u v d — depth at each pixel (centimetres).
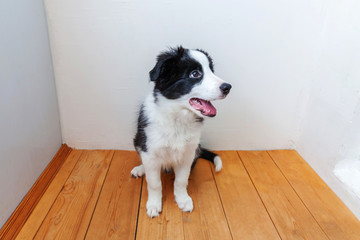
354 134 156
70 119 197
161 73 132
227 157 206
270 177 184
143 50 177
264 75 189
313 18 174
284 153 212
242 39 177
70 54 177
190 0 165
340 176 164
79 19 167
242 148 215
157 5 166
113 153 205
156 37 174
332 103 170
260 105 199
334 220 148
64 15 166
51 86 180
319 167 185
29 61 151
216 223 145
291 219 148
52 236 132
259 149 215
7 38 130
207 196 165
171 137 141
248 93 194
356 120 153
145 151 145
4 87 128
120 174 182
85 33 171
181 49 137
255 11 170
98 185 170
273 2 169
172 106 135
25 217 141
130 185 171
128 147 209
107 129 202
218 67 185
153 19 169
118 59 179
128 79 185
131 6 165
